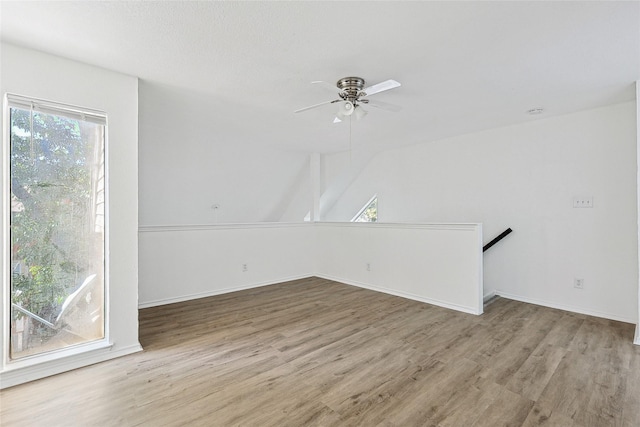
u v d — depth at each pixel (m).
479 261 3.39
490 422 1.66
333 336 2.80
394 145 5.12
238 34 1.92
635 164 3.06
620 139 3.14
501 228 4.03
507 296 3.97
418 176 5.02
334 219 7.11
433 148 4.80
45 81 2.13
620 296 3.16
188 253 3.99
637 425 1.63
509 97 2.96
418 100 3.04
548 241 3.63
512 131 3.92
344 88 2.57
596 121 3.29
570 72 2.43
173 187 4.82
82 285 2.31
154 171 4.47
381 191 5.67
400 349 2.53
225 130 4.16
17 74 2.03
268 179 5.78
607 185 3.23
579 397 1.87
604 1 1.59
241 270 4.49
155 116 3.57
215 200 5.50
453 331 2.90
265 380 2.07
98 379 2.08
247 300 3.94
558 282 3.57
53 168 2.20
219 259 4.27
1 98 1.99
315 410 1.77
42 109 2.11
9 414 1.72
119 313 2.42
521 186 3.85
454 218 4.53
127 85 2.47
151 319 3.25
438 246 3.72
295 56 2.19
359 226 4.67
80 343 2.30
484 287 4.18
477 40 1.98
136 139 2.51
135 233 2.50
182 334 2.86
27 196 2.11
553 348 2.53
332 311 3.50
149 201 4.72
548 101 3.07
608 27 1.82
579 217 3.41
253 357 2.40
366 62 2.28
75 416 1.71
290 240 5.08
